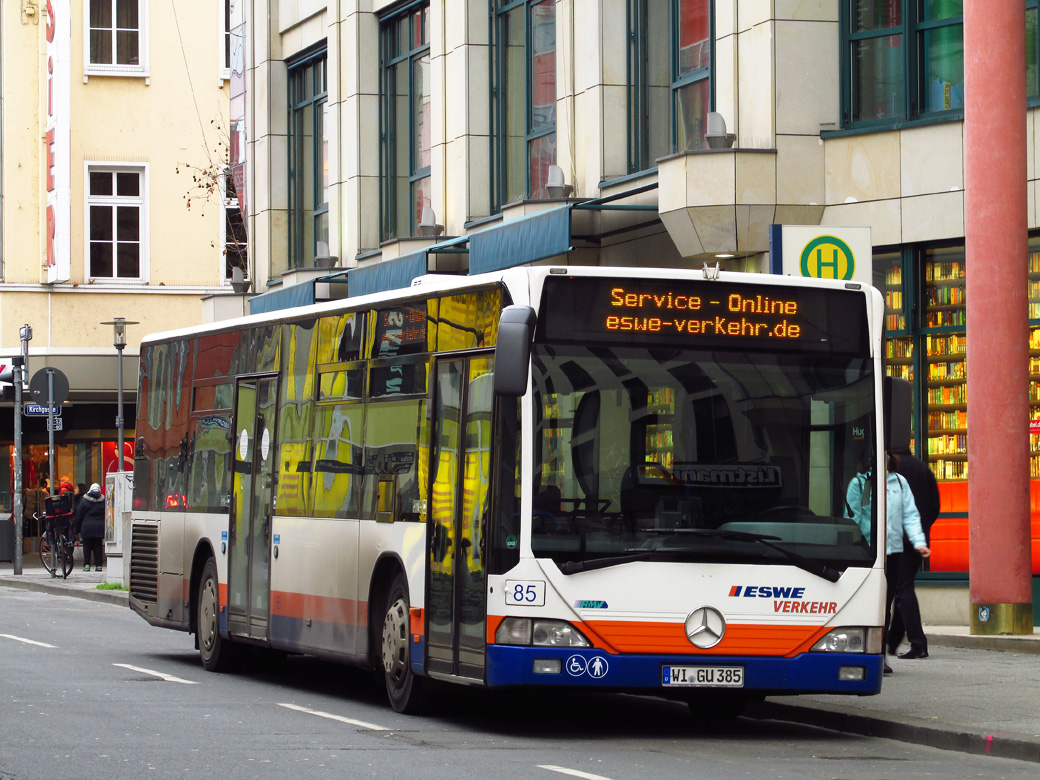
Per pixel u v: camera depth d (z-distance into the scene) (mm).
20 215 56906
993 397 22547
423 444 16703
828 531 15570
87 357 56406
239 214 58906
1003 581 22594
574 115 32000
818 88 26453
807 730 16656
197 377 23422
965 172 22969
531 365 15086
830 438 15734
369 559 17672
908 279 25875
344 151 41500
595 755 14281
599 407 15188
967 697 17672
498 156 35750
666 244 29609
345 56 41500
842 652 15469
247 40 46656
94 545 51469
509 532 14953
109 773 12594
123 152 58250
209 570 22297
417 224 39469
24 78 57031
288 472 20047
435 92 37500
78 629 29609
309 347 19812
